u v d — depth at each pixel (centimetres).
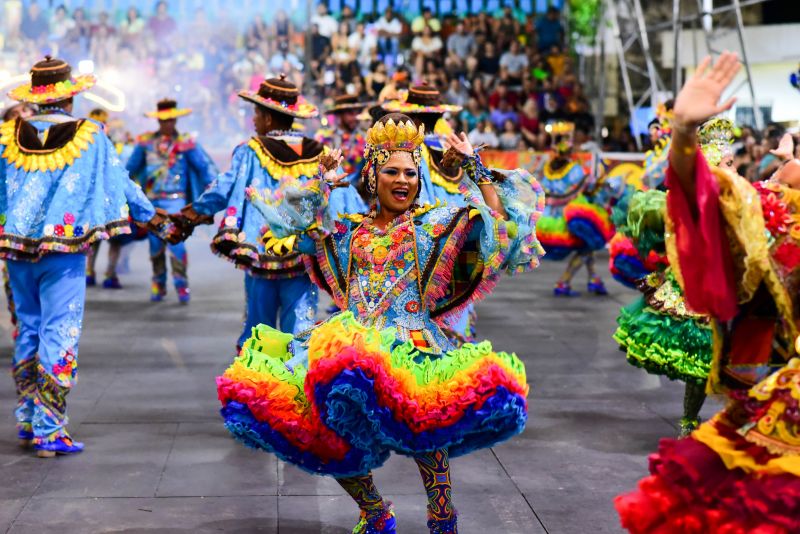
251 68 2542
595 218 1438
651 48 2253
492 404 475
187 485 632
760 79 2042
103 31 2572
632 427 775
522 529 561
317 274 544
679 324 697
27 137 702
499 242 502
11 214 689
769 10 2061
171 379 918
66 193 694
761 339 404
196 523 568
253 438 483
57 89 708
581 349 1079
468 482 643
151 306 1330
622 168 1822
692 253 379
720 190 382
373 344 464
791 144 473
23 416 713
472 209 516
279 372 487
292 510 590
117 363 982
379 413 466
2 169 703
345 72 2525
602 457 698
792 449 372
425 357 502
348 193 866
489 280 520
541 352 1060
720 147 706
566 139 1466
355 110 1578
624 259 832
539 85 2481
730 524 372
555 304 1395
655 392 888
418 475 655
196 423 773
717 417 404
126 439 730
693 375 692
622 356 1043
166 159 1366
